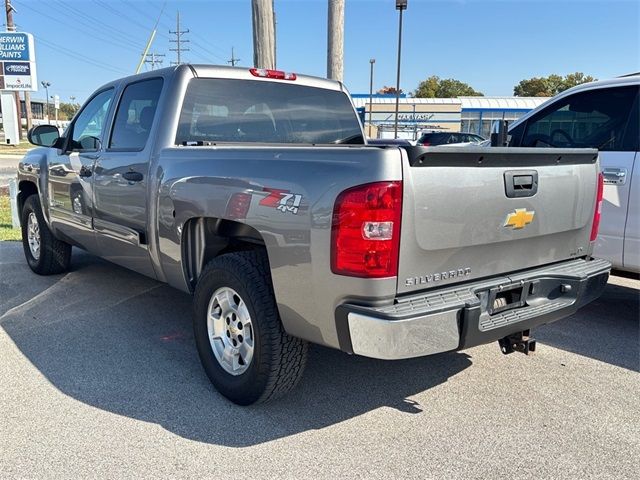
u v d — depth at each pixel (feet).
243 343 10.82
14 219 29.27
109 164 14.61
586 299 11.48
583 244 12.11
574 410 11.21
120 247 14.74
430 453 9.62
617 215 15.28
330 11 28.71
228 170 10.69
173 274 12.77
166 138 12.87
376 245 8.43
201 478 8.86
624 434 10.35
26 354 13.52
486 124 148.05
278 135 14.96
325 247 8.88
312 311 9.30
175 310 16.84
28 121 146.72
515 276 10.50
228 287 10.81
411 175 8.54
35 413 10.74
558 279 11.11
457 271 9.54
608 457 9.61
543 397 11.75
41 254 19.77
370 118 130.41
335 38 28.91
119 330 15.15
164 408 11.01
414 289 9.00
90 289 18.81
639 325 16.24
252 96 14.40
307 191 9.14
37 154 19.49
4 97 104.22
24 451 9.48
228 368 11.30
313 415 10.85
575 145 16.79
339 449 9.70
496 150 9.43
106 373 12.52
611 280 21.04
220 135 13.76
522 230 10.34
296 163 9.50
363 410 11.09
